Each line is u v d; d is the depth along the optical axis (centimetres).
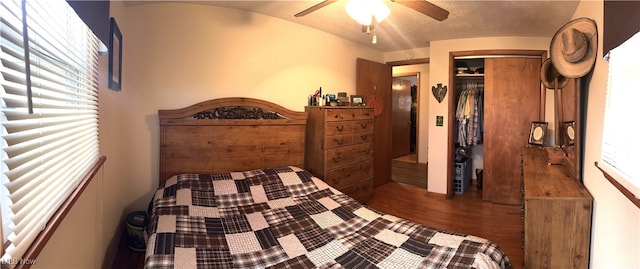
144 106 269
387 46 443
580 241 176
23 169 87
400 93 732
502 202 394
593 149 182
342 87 408
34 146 95
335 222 211
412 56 455
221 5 290
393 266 153
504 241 282
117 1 224
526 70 381
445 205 386
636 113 112
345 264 158
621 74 129
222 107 296
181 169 279
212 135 287
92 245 171
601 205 163
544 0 247
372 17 193
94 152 172
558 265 179
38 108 101
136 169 269
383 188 460
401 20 315
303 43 358
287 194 258
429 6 184
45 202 104
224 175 268
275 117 323
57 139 113
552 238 179
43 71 107
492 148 395
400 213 356
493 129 394
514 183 389
